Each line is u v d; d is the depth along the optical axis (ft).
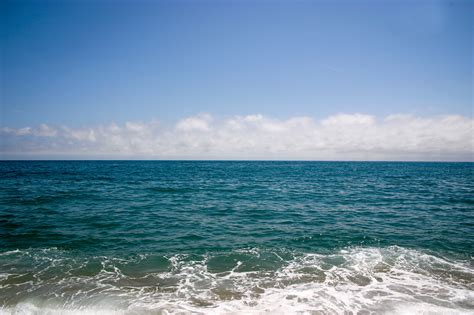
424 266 31.78
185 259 33.73
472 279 28.48
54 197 73.97
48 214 54.80
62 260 32.73
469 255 35.35
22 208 59.72
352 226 49.32
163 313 22.09
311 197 82.33
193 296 24.85
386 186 112.68
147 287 26.50
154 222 50.78
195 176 159.43
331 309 22.85
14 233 42.39
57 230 44.37
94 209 60.49
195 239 41.55
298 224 50.70
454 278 28.71
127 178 136.87
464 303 23.71
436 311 22.47
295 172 211.00
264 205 68.90
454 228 48.06
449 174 199.62
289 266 31.89
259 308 22.95
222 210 62.44
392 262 32.99
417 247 38.29
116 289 25.96
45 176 141.18
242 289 26.27
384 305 23.41
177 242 40.06
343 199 78.74
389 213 60.29
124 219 52.39
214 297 24.72
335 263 32.71
